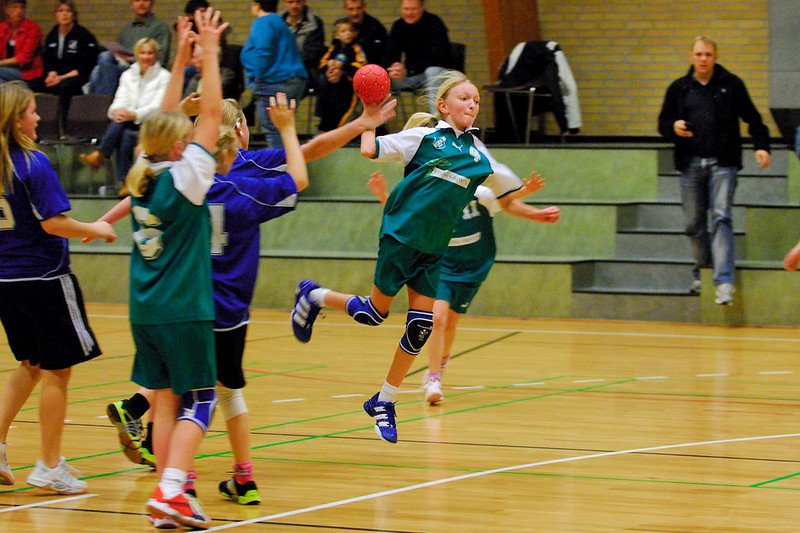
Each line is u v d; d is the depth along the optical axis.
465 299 7.27
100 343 9.83
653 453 5.65
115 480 5.14
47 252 4.83
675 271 11.22
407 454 5.65
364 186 12.95
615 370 8.34
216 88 4.45
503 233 12.16
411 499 4.76
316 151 5.08
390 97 12.79
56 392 4.85
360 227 12.42
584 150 12.45
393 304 11.79
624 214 11.91
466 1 15.33
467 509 4.59
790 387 7.61
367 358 9.00
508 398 7.27
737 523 4.39
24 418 6.58
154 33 14.02
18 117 4.73
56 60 13.96
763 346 9.46
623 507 4.62
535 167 12.60
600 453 5.65
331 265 11.82
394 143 5.51
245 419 4.74
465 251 7.18
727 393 7.40
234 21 16.30
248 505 4.68
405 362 5.60
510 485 5.00
